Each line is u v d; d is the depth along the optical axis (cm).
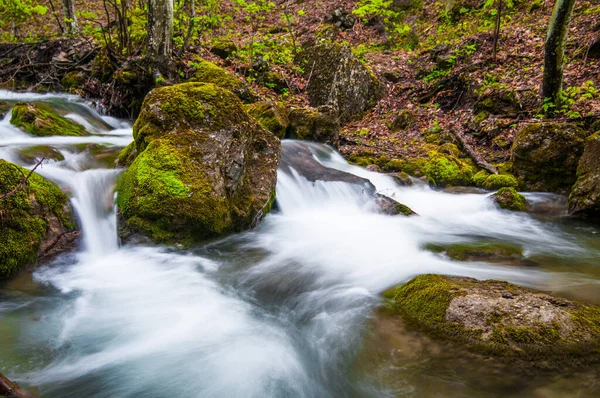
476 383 271
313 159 815
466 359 289
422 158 920
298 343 337
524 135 804
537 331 291
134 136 591
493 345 291
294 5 1995
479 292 342
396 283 428
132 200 485
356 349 320
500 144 945
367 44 1639
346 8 1819
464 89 1149
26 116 813
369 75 1278
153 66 1033
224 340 340
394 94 1305
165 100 555
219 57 1341
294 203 680
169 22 1027
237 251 518
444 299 339
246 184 582
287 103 1167
